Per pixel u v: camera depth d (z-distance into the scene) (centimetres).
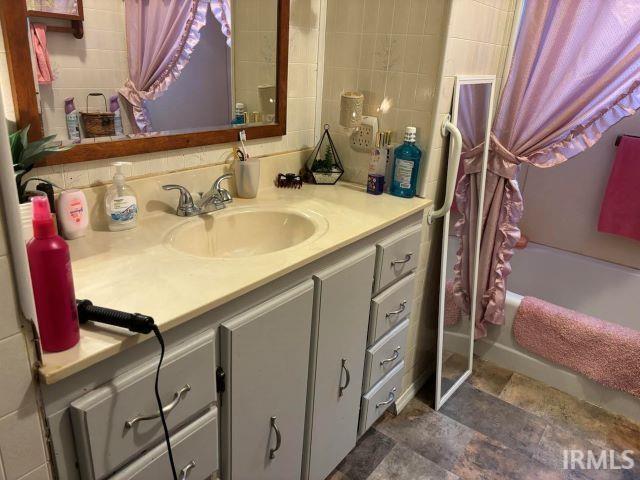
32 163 101
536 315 221
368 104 175
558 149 188
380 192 172
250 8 146
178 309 88
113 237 120
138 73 122
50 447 76
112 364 81
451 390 213
